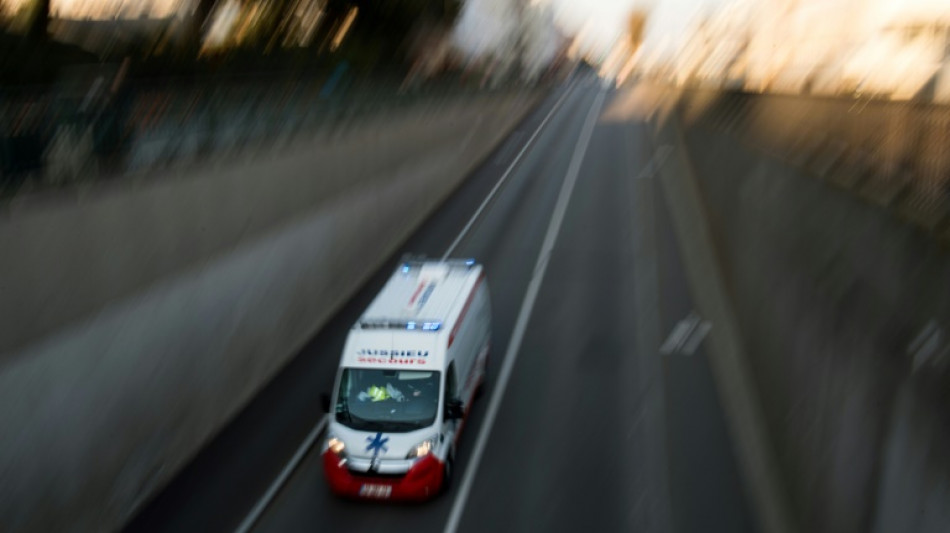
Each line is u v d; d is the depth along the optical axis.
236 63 26.98
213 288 16.03
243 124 20.20
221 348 15.88
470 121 47.00
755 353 16.48
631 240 28.59
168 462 13.81
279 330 18.55
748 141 21.67
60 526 11.22
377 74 35.12
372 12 41.75
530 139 56.09
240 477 13.80
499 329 20.48
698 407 15.88
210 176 16.52
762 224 17.39
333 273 22.59
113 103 15.21
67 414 11.52
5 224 10.91
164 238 14.71
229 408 15.95
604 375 17.53
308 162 21.98
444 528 12.38
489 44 88.06
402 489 12.71
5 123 12.28
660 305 21.80
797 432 12.27
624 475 13.64
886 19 23.17
